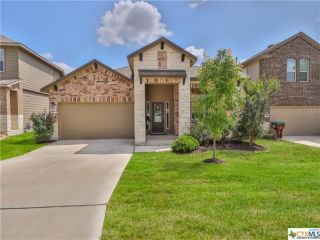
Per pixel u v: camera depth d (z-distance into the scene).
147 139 15.93
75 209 5.30
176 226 4.40
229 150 12.16
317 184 6.65
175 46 14.95
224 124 9.50
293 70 18.78
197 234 4.11
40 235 4.25
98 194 6.20
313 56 18.91
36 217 4.95
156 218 4.71
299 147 12.98
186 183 6.90
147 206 5.31
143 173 8.00
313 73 18.92
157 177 7.52
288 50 18.62
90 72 16.27
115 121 16.97
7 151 12.64
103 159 10.49
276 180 7.06
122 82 16.41
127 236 4.10
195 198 5.71
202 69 10.04
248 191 6.15
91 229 4.44
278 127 16.77
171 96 18.56
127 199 5.73
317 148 12.70
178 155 11.11
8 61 19.86
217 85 9.45
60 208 5.37
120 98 16.42
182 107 15.03
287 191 6.12
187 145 11.64
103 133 16.95
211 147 12.64
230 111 10.12
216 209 5.09
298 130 18.97
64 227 4.52
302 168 8.52
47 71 26.14
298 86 18.80
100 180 7.40
